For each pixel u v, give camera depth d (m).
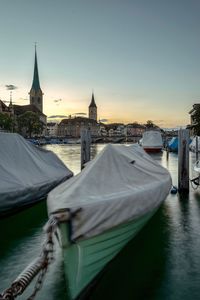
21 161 12.74
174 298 6.07
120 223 6.29
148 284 6.57
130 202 6.61
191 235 9.55
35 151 14.34
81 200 5.93
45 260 4.66
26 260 7.86
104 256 6.21
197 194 15.41
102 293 6.20
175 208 12.80
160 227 10.34
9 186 10.71
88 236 5.50
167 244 8.78
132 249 8.36
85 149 19.89
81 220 5.45
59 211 5.31
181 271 7.18
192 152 51.66
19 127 139.25
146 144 51.47
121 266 7.39
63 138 131.88
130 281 6.67
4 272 7.21
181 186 15.29
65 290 6.32
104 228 5.84
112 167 8.18
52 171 14.24
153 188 7.89
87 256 5.60
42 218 11.43
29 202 11.88
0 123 114.62
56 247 8.21
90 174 7.46
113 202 6.14
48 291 6.28
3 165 11.54
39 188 12.16
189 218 11.39
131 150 11.09
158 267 7.36
